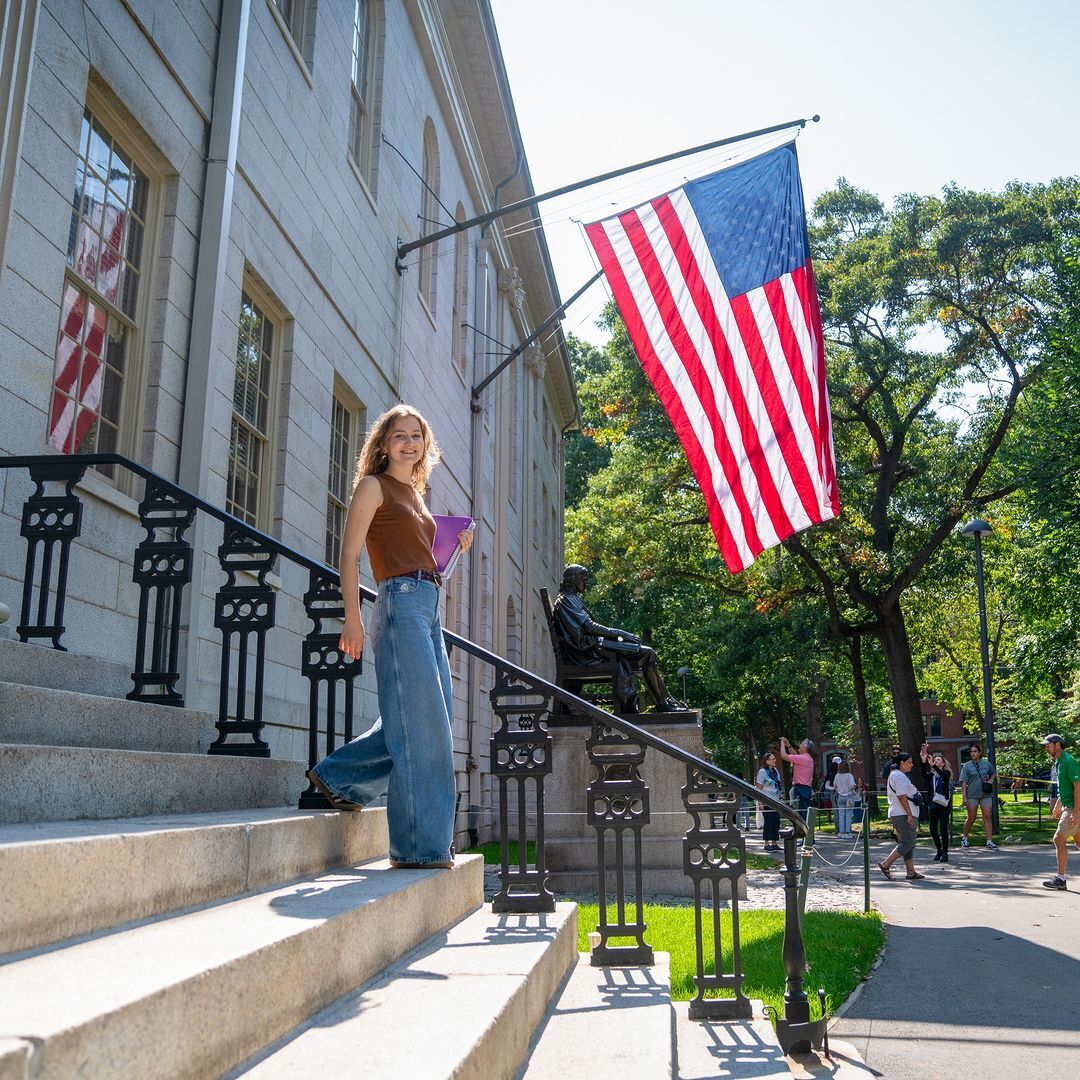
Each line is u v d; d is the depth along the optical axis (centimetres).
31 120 606
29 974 206
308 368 1029
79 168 682
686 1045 454
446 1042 247
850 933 817
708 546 2997
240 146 870
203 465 775
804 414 927
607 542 2922
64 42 638
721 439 909
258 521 939
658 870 1045
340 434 1183
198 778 462
